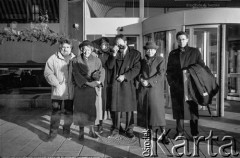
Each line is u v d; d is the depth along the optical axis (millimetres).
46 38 4945
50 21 7152
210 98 4152
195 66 4141
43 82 6883
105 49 5020
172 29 7594
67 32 7469
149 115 4285
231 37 9125
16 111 6668
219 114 6449
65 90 4367
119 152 3781
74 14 8797
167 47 7844
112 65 4590
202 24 6992
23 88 6914
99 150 3875
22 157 3555
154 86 4258
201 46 7277
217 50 6441
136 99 4629
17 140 4352
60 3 7148
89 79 4316
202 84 4094
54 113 4406
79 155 3646
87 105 4344
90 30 9711
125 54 4562
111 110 4559
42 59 4977
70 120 4547
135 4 10031
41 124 5473
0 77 6688
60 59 4387
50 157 3557
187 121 5902
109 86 4703
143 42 9586
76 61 4363
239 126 5391
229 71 9406
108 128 5242
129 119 4586
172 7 10078
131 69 4422
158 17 8062
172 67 4363
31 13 6352
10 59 4895
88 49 4340
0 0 6148
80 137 4355
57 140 4355
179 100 4297
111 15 10055
